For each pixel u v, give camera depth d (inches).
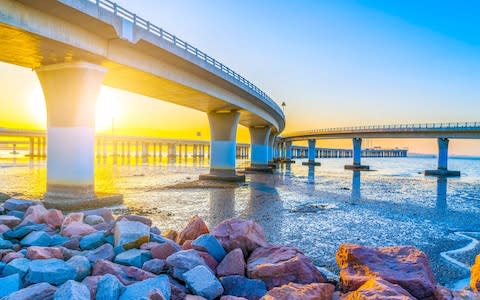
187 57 1161.4
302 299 235.0
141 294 243.3
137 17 928.9
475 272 296.5
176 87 1330.0
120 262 325.1
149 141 5821.9
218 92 1587.1
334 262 497.7
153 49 1025.5
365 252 309.0
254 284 284.4
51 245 381.4
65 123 920.3
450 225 819.4
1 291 248.4
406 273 282.8
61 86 916.0
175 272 297.1
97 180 1863.9
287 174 2645.2
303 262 305.9
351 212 971.9
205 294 264.7
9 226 464.1
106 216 554.9
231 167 1958.7
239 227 383.2
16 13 681.6
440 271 480.1
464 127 2748.5
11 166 2972.4
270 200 1181.7
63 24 782.5
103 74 964.0
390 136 3425.2
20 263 288.2
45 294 239.9
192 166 3533.5
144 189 1453.0
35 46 799.7
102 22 803.4
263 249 348.8
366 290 233.8
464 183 2114.9
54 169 932.6
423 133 3120.1
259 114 2333.9
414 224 818.8
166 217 831.1
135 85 1296.8
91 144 943.0
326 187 1697.8
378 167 4505.4
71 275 279.9
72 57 884.0
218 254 346.3
